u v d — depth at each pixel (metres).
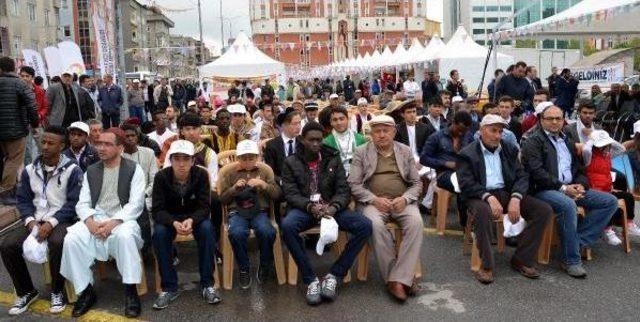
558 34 14.33
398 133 7.67
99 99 14.49
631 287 4.85
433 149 6.71
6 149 7.29
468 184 5.29
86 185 4.78
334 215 4.89
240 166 5.21
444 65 25.25
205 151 6.16
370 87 31.88
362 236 4.81
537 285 4.94
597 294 4.71
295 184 5.11
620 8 9.28
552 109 5.50
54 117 10.05
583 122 6.76
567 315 4.32
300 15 88.94
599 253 5.76
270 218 5.29
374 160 5.27
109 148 4.73
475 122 8.20
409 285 4.65
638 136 6.28
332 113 6.41
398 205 4.95
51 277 4.62
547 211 5.04
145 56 80.94
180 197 4.74
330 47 88.75
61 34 50.88
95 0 14.42
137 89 18.42
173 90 26.69
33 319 4.45
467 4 74.69
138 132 6.20
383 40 88.25
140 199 4.82
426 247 6.05
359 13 88.56
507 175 5.32
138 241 4.60
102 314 4.49
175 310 4.55
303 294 4.83
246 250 4.91
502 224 5.65
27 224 4.71
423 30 90.12
